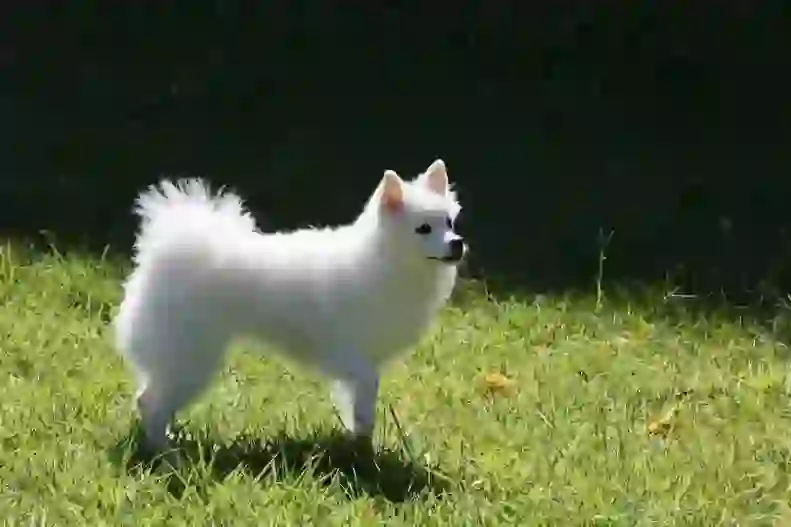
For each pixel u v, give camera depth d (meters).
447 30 16.66
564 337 9.64
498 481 6.82
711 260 11.28
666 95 15.32
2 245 11.01
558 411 8.01
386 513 6.28
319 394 8.19
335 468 6.75
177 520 6.07
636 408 8.22
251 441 7.21
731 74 15.67
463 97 15.35
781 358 9.25
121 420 7.38
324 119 14.91
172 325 6.75
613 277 10.91
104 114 14.97
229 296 6.80
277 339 6.96
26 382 8.06
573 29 16.47
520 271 11.01
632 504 6.50
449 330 9.65
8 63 16.19
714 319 9.98
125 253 11.03
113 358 8.60
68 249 11.05
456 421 7.81
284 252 6.85
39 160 13.63
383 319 6.86
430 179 7.12
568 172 13.48
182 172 13.38
